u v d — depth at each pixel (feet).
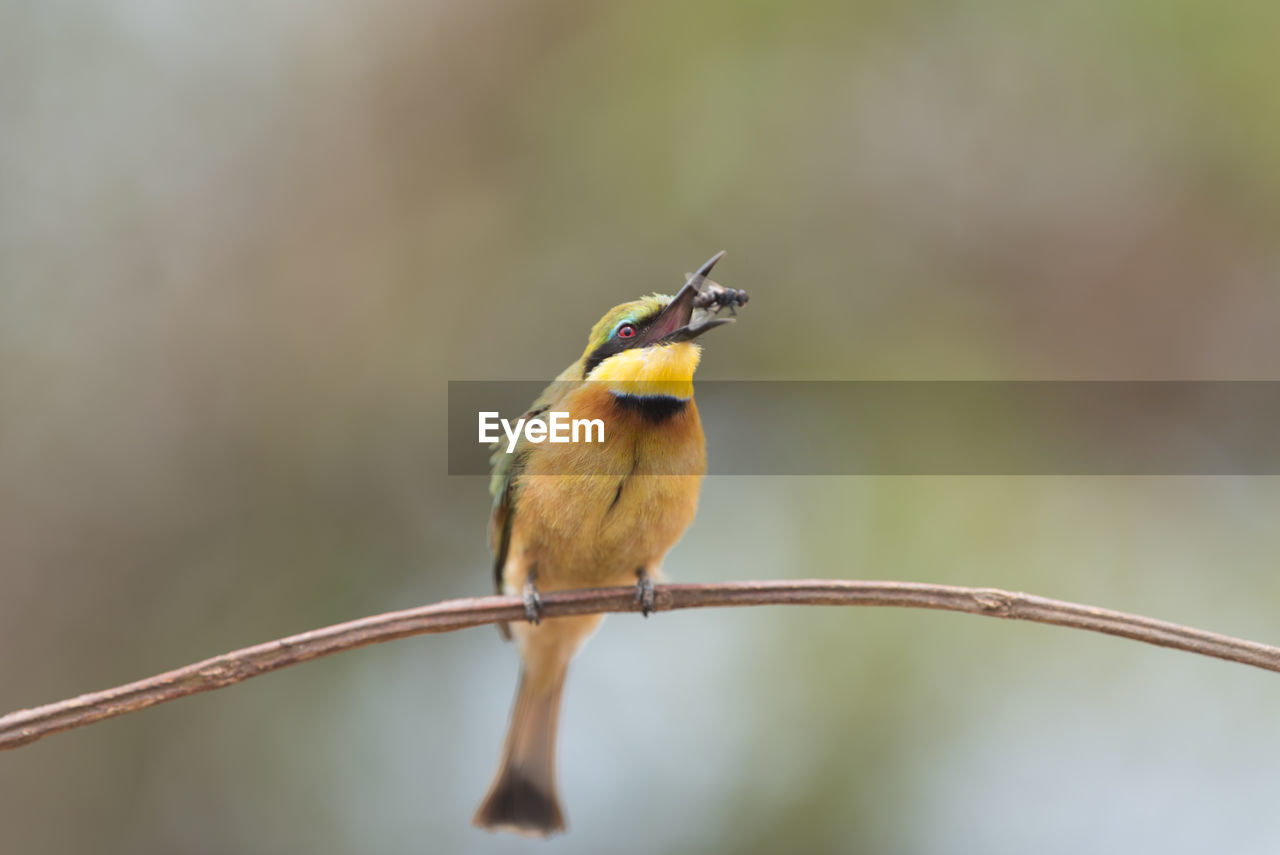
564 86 41.45
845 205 40.52
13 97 38.32
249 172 39.52
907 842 34.01
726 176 40.37
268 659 18.94
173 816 35.99
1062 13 39.19
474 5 42.09
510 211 41.04
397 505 39.58
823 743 35.42
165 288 38.17
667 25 40.73
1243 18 37.06
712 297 26.58
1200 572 36.19
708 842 35.68
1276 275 38.63
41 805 34.60
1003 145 40.22
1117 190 39.65
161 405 37.50
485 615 21.24
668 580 27.68
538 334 40.42
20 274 37.22
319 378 39.24
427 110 40.93
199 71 39.81
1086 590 36.06
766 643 37.22
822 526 38.06
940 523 37.29
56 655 35.35
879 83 40.52
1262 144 37.45
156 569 36.81
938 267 40.63
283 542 38.34
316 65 40.50
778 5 40.29
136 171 38.60
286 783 37.11
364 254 40.11
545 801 31.37
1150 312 39.70
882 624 36.22
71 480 36.19
